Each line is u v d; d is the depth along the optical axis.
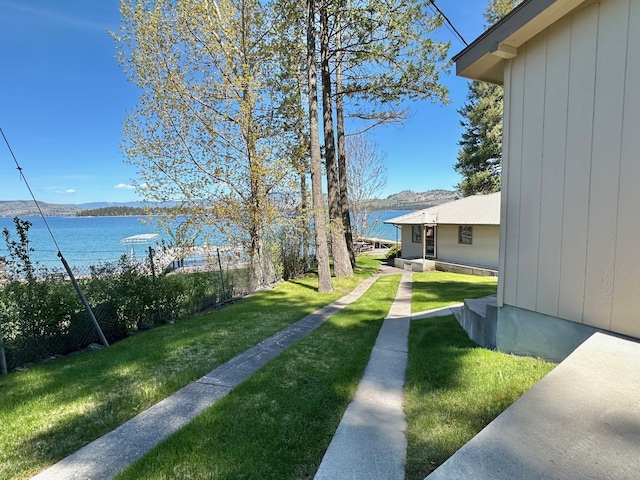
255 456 2.05
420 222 15.41
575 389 1.71
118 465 2.02
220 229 9.50
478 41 3.34
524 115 3.13
